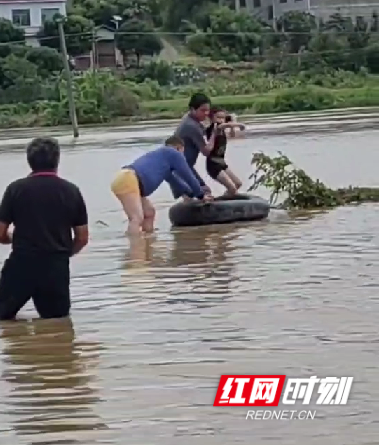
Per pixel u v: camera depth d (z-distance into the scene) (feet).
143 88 244.42
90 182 73.87
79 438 18.80
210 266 35.42
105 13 299.58
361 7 312.09
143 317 28.09
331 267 34.22
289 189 51.55
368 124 143.95
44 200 27.99
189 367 22.93
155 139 135.13
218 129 48.32
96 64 270.46
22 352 24.93
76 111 215.72
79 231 28.53
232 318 27.45
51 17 284.61
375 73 275.18
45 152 28.19
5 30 262.67
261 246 39.32
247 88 257.14
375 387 21.02
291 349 24.04
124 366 23.30
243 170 75.77
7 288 28.14
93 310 29.25
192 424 19.29
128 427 19.26
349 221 45.50
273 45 286.66
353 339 24.72
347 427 18.86
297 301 29.17
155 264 36.35
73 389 21.72
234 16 297.33
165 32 301.02
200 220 46.03
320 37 282.77
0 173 89.56
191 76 264.52
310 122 160.15
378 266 34.04
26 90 232.73
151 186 44.42
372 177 67.10
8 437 19.01
